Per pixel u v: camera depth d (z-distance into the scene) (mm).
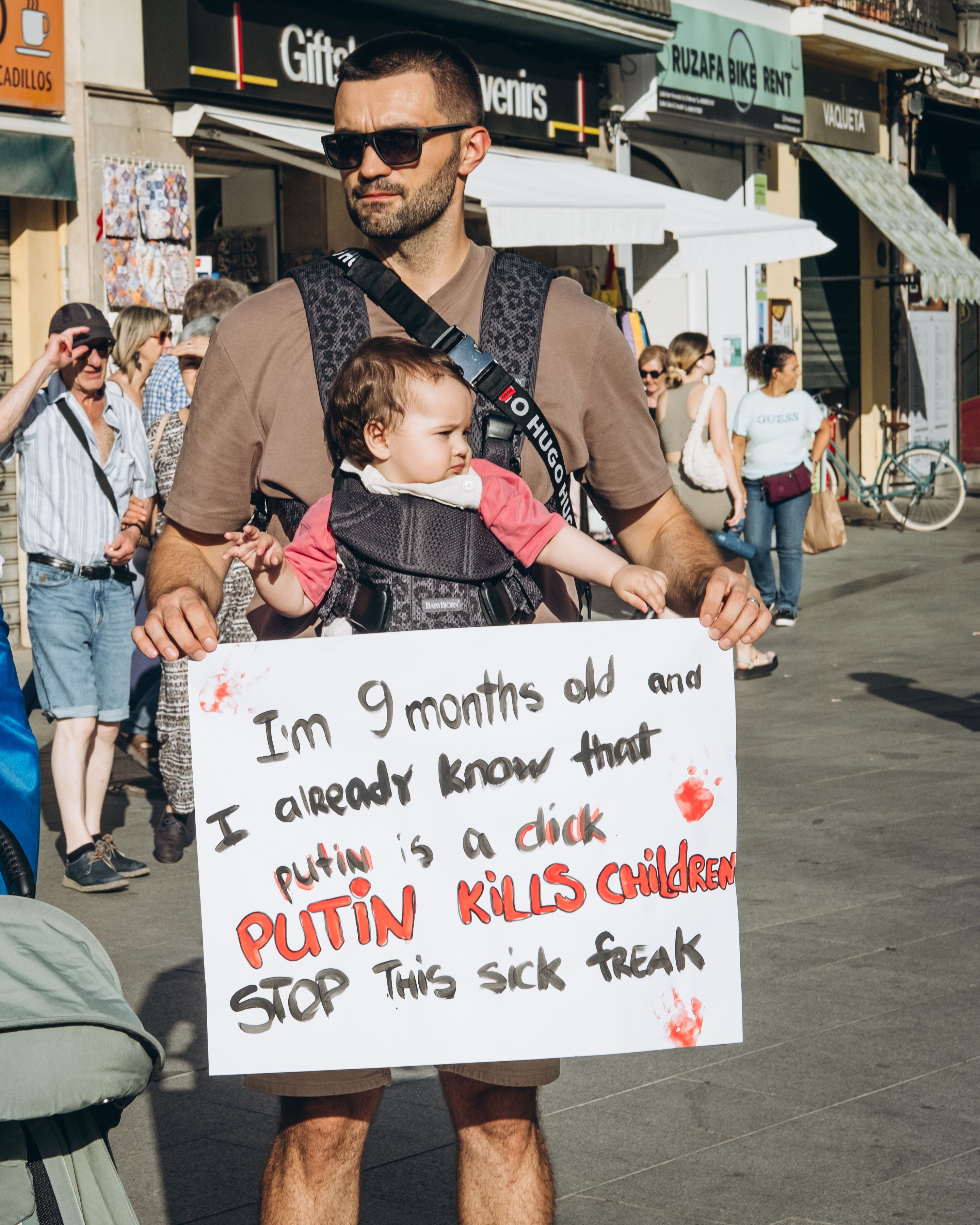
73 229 10625
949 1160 3596
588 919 2461
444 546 2465
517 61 14641
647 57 16344
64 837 6859
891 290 22812
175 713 6289
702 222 14180
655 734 2477
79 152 10555
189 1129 3906
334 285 2604
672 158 17922
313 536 2508
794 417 11914
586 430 2699
